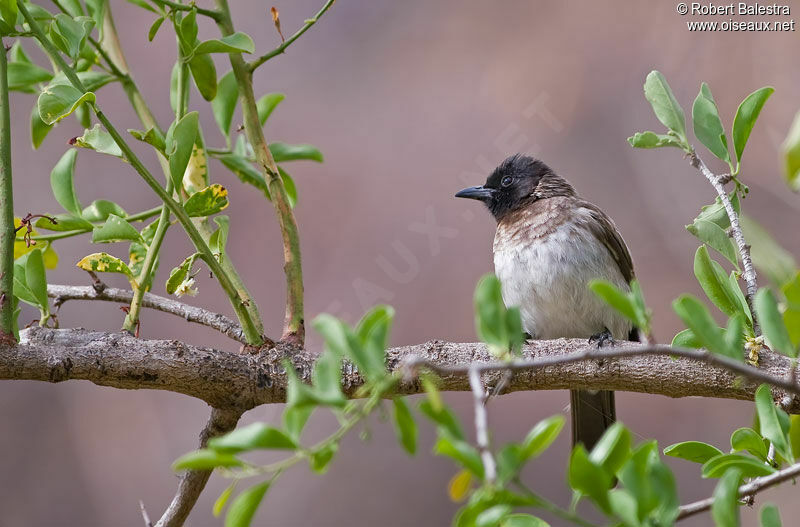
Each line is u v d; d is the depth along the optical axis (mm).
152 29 6250
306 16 14891
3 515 12781
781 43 14172
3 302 5273
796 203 13469
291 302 5961
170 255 12922
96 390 13328
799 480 11883
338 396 3605
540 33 14633
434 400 3617
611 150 14023
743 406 12680
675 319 13164
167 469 13039
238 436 3531
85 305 13156
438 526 12492
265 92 14547
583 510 12141
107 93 13961
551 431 3600
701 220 5859
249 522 3639
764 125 13852
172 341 5504
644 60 14367
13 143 13680
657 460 3896
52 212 13555
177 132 5633
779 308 4320
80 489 12906
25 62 7223
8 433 13031
